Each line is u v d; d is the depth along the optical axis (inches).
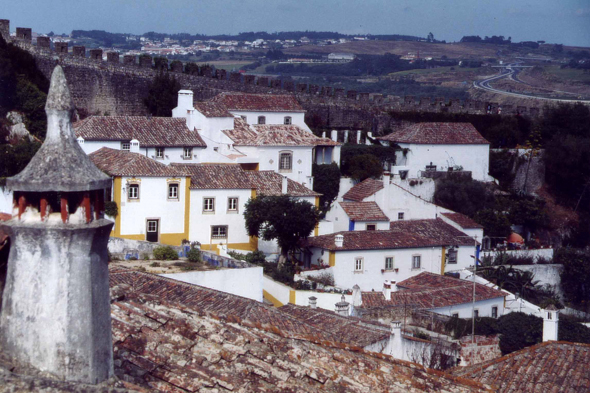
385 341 1277.1
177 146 2704.2
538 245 3029.0
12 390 354.9
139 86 3378.4
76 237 373.4
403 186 3134.8
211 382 464.4
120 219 2218.3
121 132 2664.9
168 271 1745.8
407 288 2188.7
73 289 375.6
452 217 2770.7
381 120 3848.4
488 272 2586.1
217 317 556.1
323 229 2492.6
